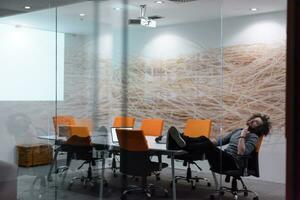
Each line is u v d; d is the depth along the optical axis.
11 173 4.27
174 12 4.88
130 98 4.96
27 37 4.84
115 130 4.42
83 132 4.71
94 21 5.01
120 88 5.00
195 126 4.79
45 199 4.40
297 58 1.32
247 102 4.85
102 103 4.96
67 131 4.75
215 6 4.73
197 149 4.22
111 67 5.04
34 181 4.57
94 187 4.36
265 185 4.51
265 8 4.67
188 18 4.88
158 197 4.09
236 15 4.91
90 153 4.50
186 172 4.14
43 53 4.92
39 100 4.88
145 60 5.02
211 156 4.20
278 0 4.38
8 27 4.76
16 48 4.79
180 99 4.89
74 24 4.98
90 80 5.00
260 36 4.80
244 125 4.69
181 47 4.92
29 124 4.80
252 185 4.49
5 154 4.73
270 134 4.66
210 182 4.16
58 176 4.59
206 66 4.91
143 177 4.12
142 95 4.95
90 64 5.01
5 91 4.77
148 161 4.12
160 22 4.93
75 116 4.89
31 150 4.73
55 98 4.92
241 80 4.90
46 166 4.65
